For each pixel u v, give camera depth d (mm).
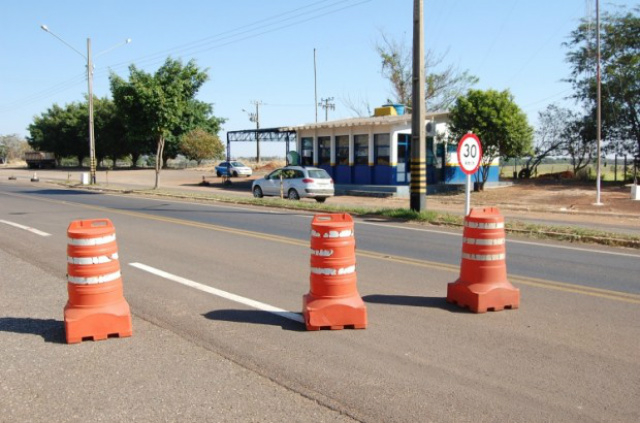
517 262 9812
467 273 6734
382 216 17172
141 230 13703
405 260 9883
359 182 31000
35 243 11516
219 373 4719
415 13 16297
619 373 4723
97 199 24391
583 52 34031
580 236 12430
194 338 5598
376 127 29828
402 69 52156
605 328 5938
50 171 64562
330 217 6164
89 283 5578
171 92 30531
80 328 5484
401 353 5176
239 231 13609
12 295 7289
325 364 4906
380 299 7121
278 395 4293
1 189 32250
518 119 27422
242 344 5418
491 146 28062
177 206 20828
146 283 7934
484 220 6621
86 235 5578
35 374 4715
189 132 70250
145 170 65312
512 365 4891
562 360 5016
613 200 24031
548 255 10578
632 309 6691
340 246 5910
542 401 4188
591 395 4293
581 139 36000
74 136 73625
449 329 5902
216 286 7746
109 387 4449
